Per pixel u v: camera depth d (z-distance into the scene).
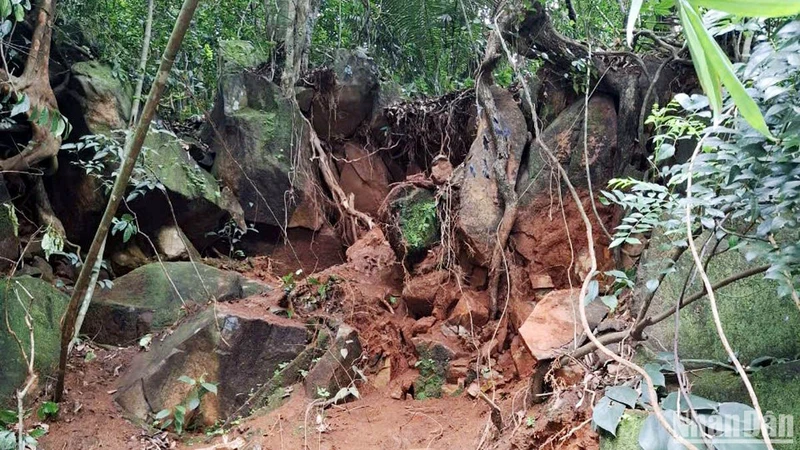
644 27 4.72
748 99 1.00
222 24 7.66
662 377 2.71
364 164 6.67
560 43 4.83
